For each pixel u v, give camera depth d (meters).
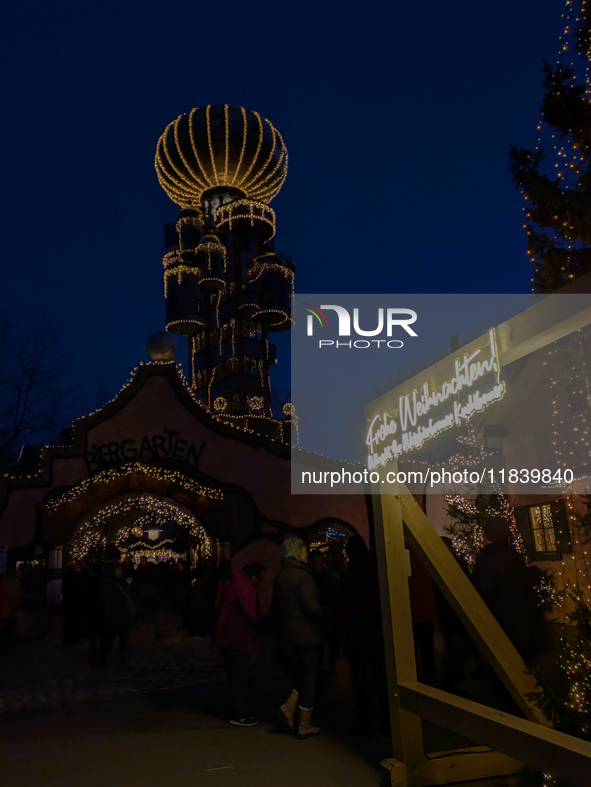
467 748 4.96
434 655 6.79
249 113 49.59
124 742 5.95
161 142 50.28
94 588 10.65
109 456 16.14
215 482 16.39
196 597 14.30
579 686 4.15
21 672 9.88
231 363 43.56
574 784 3.11
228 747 5.69
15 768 5.26
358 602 6.14
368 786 4.68
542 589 5.77
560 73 4.84
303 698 5.87
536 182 4.80
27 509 15.63
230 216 46.56
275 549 16.30
